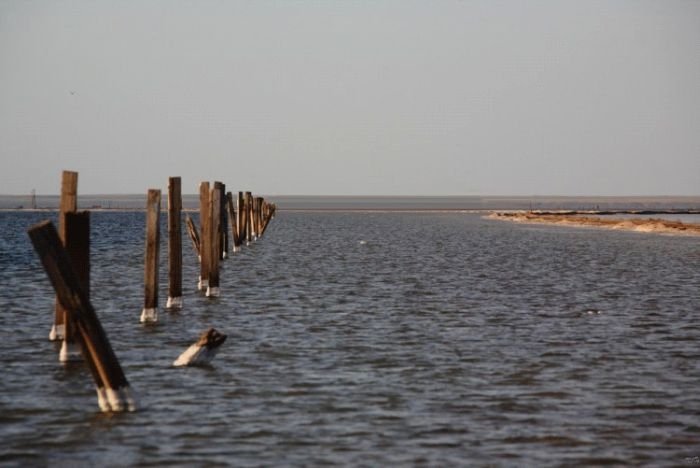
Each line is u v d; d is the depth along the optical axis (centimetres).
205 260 5262
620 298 5338
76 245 3034
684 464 2173
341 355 3391
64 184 3031
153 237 4091
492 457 2208
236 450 2241
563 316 4509
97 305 4838
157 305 4162
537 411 2602
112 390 2548
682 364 3269
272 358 3322
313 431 2391
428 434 2373
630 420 2520
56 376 2983
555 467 2147
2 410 2569
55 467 2127
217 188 5191
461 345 3622
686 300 5247
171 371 3083
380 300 5128
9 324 4075
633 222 18200
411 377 3019
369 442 2306
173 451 2231
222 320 4269
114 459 2175
